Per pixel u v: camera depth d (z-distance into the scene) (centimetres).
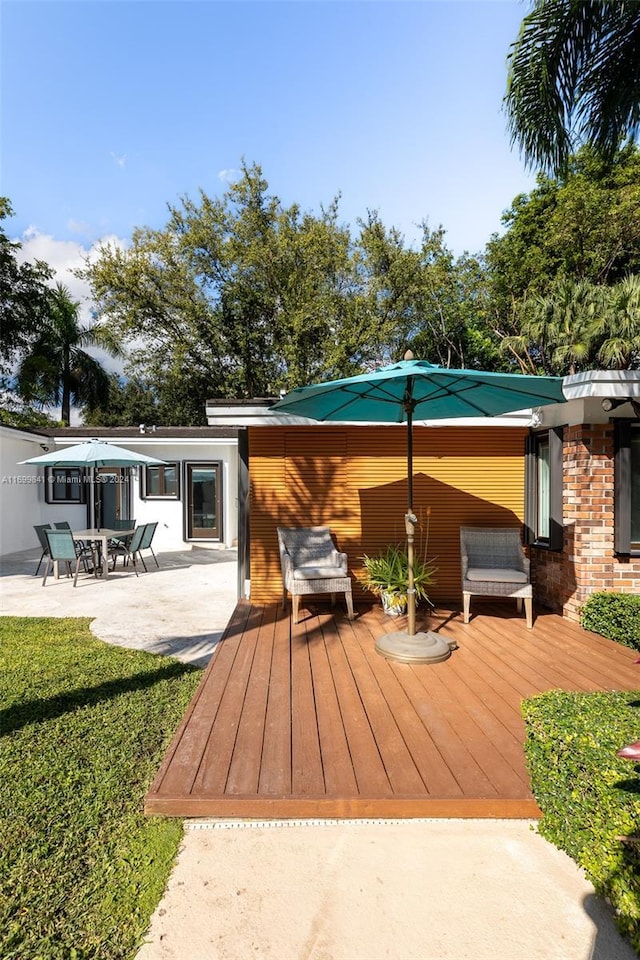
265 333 2086
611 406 496
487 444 642
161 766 275
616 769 202
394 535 640
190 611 687
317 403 457
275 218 2044
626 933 179
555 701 272
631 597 493
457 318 2109
